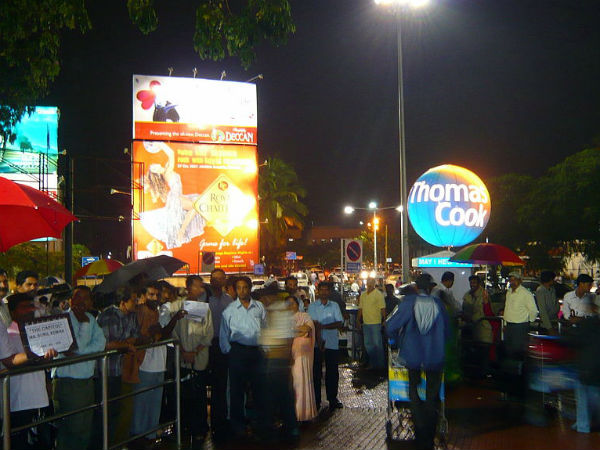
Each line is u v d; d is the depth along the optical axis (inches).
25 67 393.4
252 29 370.0
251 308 325.7
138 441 305.6
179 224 1197.1
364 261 3334.2
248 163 1251.2
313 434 324.2
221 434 326.0
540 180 1230.9
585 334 317.1
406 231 876.6
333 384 389.1
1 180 259.8
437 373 308.7
